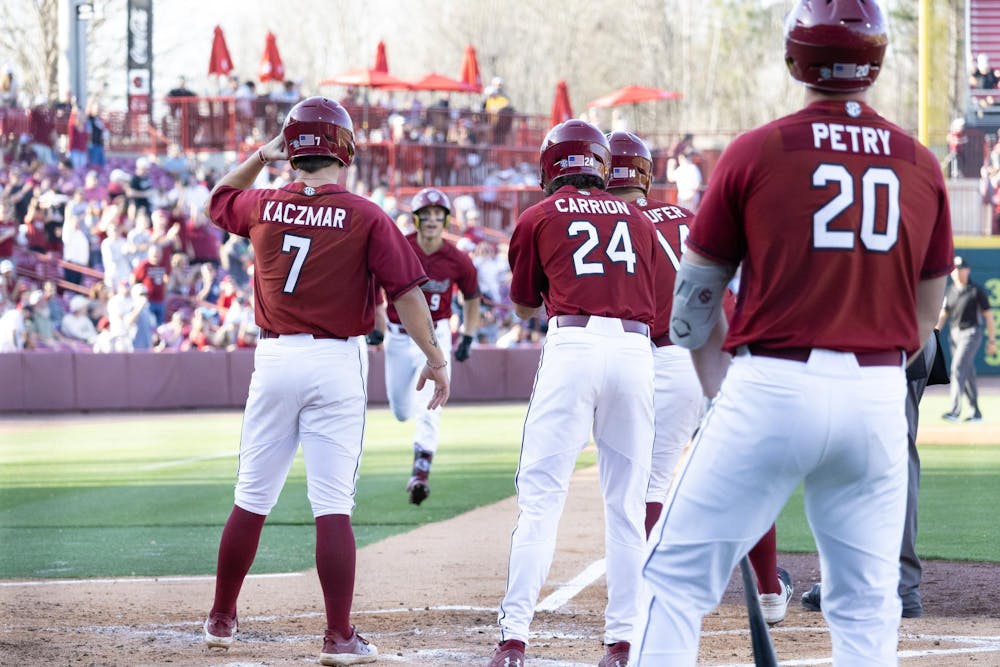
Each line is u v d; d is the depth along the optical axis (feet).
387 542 86.79
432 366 56.18
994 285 277.23
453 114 335.67
